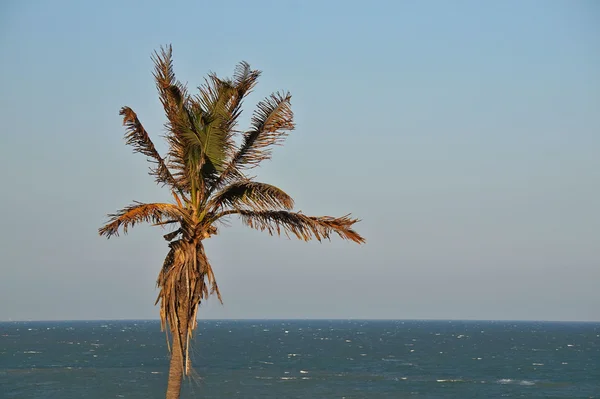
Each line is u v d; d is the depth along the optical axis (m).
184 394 83.62
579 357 161.25
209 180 17.41
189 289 16.66
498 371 123.75
